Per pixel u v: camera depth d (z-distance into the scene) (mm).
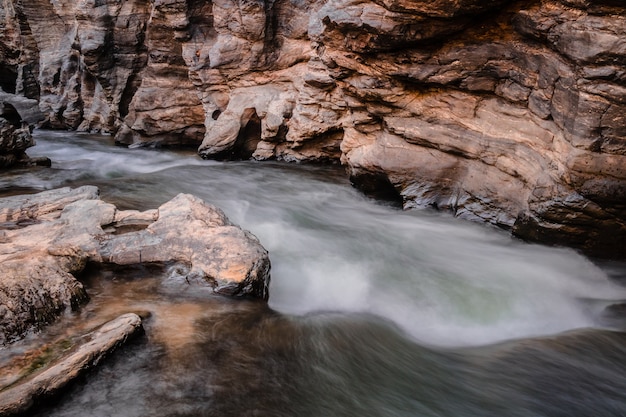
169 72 20172
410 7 8961
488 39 9109
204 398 4277
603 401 4832
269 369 4852
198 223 7234
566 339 6098
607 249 7730
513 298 7156
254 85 17516
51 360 4445
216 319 5625
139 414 4012
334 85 14352
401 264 8188
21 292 5145
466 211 9914
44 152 18875
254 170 15336
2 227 7301
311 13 15188
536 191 8242
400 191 10984
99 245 6668
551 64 8000
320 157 16203
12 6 27250
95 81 24453
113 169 15531
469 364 5465
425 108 10500
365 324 6246
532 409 4656
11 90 31125
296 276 7535
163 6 18312
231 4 16609
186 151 20031
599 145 7238
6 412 3691
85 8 20531
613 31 6773
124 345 4805
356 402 4578
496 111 9375
